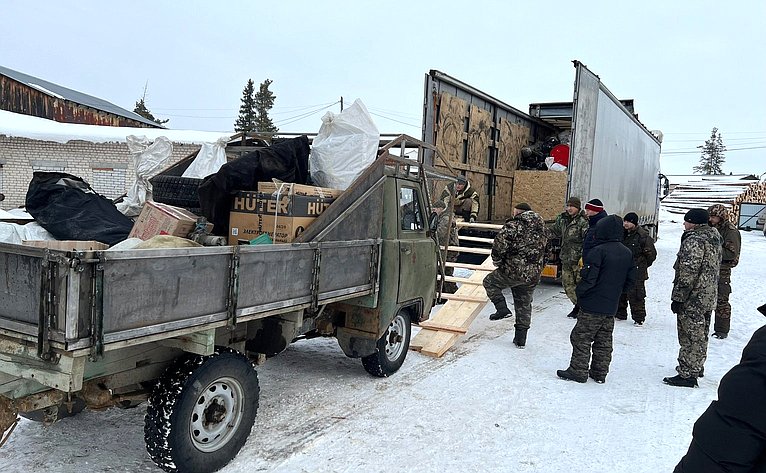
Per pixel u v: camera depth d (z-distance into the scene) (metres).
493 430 4.52
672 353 7.04
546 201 11.91
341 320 5.38
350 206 4.76
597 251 5.64
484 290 7.90
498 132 11.59
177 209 4.64
